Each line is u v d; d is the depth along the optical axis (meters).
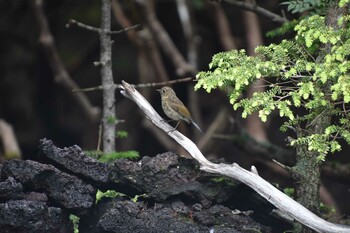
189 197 11.59
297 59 11.09
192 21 25.69
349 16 10.65
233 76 10.42
